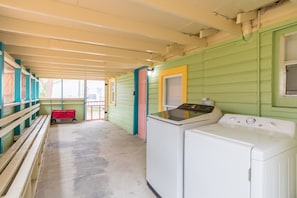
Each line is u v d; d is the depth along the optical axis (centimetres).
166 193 205
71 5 175
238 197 131
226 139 146
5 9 185
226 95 245
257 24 207
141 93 536
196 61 299
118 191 238
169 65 376
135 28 214
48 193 230
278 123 165
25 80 507
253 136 153
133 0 146
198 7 179
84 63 427
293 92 186
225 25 204
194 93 304
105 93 883
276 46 195
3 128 254
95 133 589
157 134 225
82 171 297
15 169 183
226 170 140
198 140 168
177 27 239
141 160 348
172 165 195
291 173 144
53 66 466
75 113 835
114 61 393
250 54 214
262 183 119
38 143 291
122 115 678
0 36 252
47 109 809
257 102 207
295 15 175
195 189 171
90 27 235
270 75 196
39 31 221
